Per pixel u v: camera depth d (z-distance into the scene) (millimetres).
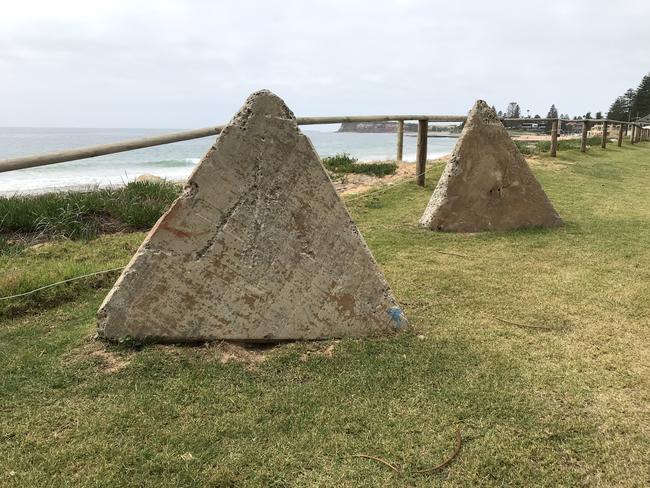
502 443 1908
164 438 1927
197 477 1738
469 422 2029
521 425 2010
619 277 3688
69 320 3010
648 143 23547
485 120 5086
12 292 3184
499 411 2094
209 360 2463
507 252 4348
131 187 6488
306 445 1902
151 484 1709
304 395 2199
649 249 4418
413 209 6074
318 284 2670
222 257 2564
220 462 1812
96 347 2559
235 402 2152
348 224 2705
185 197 2516
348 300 2713
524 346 2643
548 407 2125
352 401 2164
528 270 3857
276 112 2588
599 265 3969
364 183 7879
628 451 1874
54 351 2557
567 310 3104
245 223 2578
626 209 6230
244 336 2617
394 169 8945
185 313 2570
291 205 2619
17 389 2234
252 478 1742
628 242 4648
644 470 1783
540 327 2871
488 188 5109
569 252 4332
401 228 5215
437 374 2363
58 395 2193
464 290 3441
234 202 2564
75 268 3654
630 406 2135
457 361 2480
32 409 2098
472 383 2287
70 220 5078
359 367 2422
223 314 2592
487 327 2871
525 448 1886
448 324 2908
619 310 3100
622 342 2689
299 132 2615
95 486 1694
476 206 5109
